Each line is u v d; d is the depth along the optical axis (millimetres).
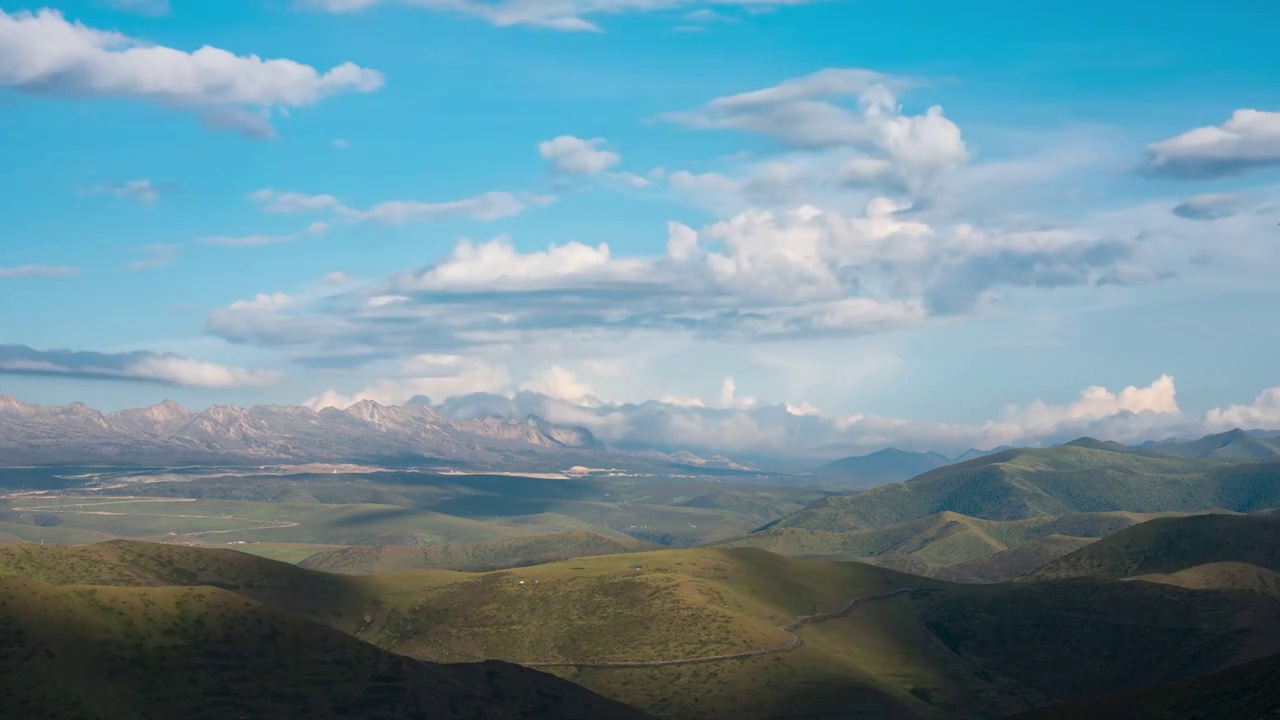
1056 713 152125
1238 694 131500
